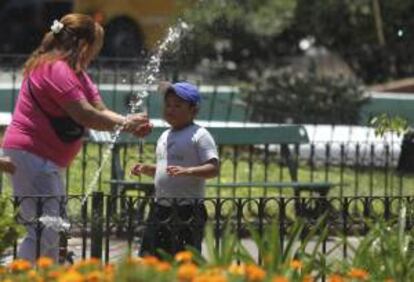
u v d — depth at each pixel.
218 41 40.38
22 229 12.80
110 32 43.69
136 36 43.62
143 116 15.03
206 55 39.78
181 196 15.55
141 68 29.19
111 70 31.69
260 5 40.81
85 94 15.11
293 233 13.18
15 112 15.23
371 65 39.19
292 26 40.69
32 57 15.08
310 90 30.19
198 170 15.44
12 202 14.11
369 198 14.91
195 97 15.60
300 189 21.47
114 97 27.89
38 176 14.97
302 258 13.20
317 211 15.02
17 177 15.04
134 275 11.02
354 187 24.09
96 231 14.69
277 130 22.58
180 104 15.57
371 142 24.42
